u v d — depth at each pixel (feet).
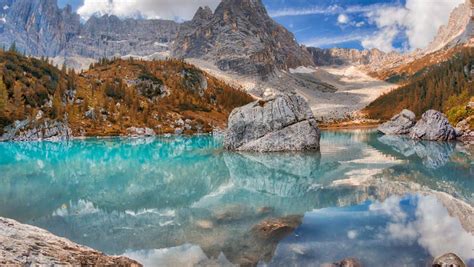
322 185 124.26
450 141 290.97
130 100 594.65
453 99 508.53
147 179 147.84
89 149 295.28
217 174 157.17
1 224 39.75
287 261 59.26
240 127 242.17
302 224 79.46
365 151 225.97
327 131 540.11
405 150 228.63
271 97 244.01
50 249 38.68
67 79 583.58
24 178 152.46
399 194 106.01
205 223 83.61
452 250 61.57
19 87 454.81
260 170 164.76
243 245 67.92
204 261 61.21
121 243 72.08
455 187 114.11
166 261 61.98
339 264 56.49
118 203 106.22
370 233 71.56
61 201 109.70
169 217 90.02
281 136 232.53
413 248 62.75
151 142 370.12
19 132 402.52
